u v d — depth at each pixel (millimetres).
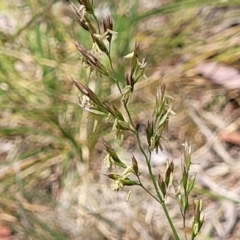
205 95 363
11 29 435
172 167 168
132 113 352
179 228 290
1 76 380
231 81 365
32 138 359
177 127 347
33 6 423
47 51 404
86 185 323
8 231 301
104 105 164
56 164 341
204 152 332
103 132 346
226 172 319
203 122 347
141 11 427
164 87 164
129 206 307
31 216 290
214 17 409
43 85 381
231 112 351
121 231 293
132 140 343
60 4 428
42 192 325
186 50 385
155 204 305
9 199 317
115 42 370
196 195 305
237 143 334
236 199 302
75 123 351
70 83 379
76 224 297
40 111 356
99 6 403
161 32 403
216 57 376
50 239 274
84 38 393
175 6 377
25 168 341
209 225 290
